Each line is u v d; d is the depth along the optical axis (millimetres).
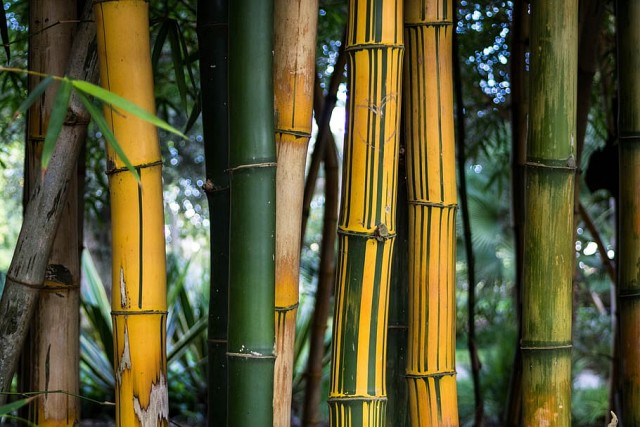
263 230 979
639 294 1241
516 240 1670
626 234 1250
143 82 1023
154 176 1033
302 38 1092
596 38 1649
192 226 4625
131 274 1026
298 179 1105
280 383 1117
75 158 1109
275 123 1094
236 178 984
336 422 1044
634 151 1236
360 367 1036
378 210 1023
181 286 3221
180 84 1307
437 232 1109
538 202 1085
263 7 982
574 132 1086
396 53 1027
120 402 1038
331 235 1949
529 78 1101
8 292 1093
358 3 1032
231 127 992
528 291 1100
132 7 1018
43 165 750
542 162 1078
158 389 1044
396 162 1038
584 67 1662
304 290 3566
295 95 1093
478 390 1729
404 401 1246
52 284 1245
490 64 2162
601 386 4238
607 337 4855
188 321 3211
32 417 1246
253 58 979
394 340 1251
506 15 2039
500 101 2234
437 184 1109
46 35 1220
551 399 1089
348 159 1043
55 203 1097
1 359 1088
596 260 4820
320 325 2004
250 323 978
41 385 1244
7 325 1089
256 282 978
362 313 1033
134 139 1020
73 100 1087
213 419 1246
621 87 1247
